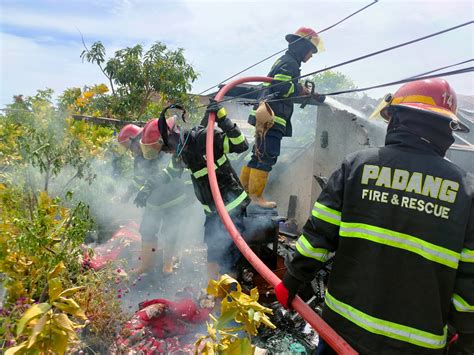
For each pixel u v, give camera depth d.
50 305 1.60
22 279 2.31
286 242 4.52
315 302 3.02
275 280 1.87
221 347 1.61
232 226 2.41
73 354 2.24
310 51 3.81
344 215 1.52
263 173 3.82
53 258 2.29
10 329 1.86
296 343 2.65
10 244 2.23
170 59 11.81
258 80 3.70
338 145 4.56
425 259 1.36
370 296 1.43
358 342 1.46
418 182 1.41
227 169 3.25
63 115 4.10
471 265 1.34
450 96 1.57
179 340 2.70
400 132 1.52
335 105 4.25
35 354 1.53
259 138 3.75
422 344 1.37
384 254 1.42
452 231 1.35
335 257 1.57
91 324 2.39
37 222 2.28
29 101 4.88
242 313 1.58
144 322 2.71
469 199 1.36
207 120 3.39
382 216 1.43
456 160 4.34
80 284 2.53
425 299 1.36
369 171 1.49
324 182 4.05
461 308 1.38
